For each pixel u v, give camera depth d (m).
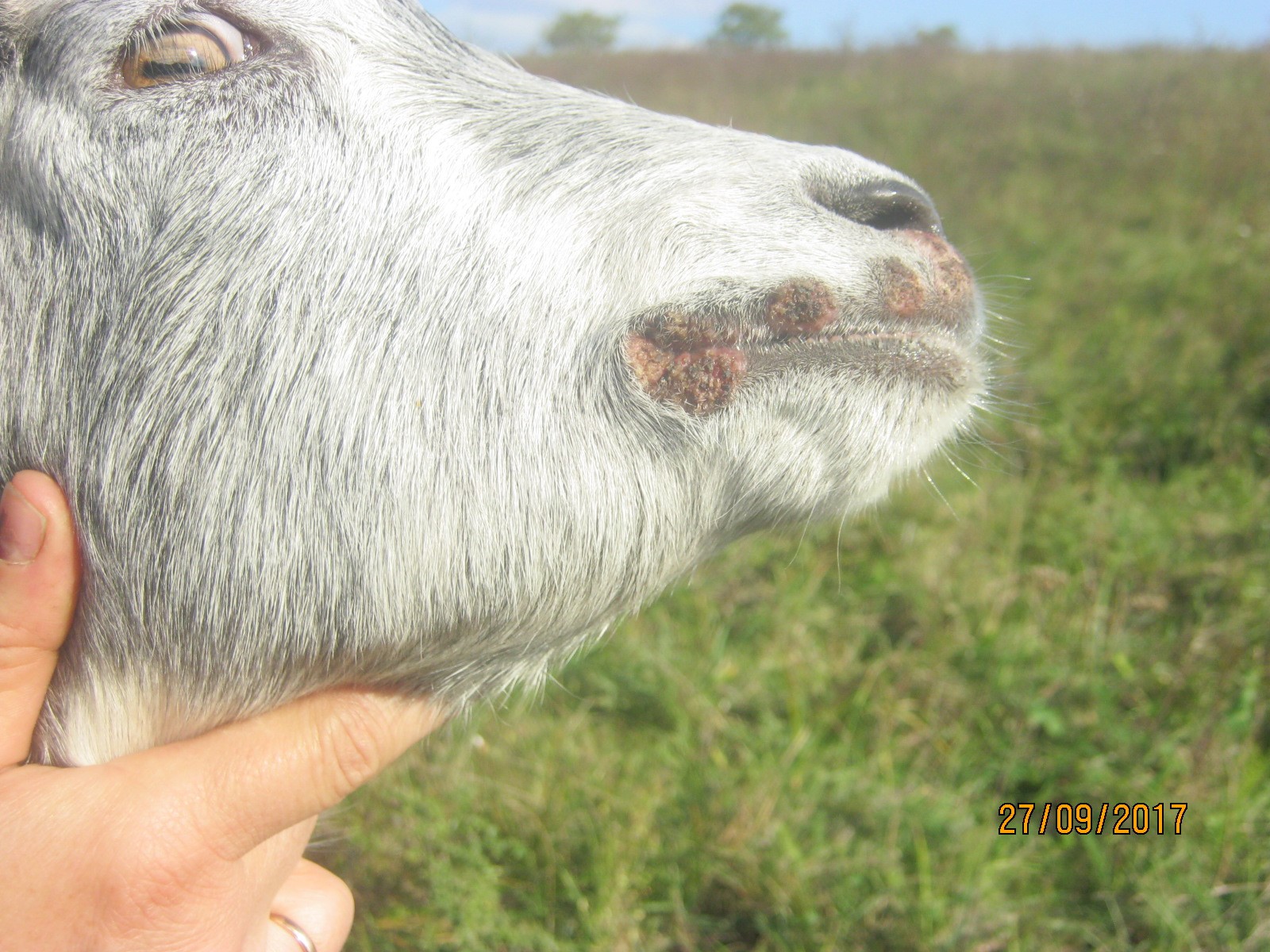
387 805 0.40
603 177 0.23
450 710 0.25
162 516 0.22
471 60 0.26
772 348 0.22
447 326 0.22
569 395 0.22
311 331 0.22
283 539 0.22
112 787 0.21
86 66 0.22
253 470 0.22
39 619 0.22
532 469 0.22
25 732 0.22
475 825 0.40
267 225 0.22
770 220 0.23
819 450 0.23
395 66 0.24
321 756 0.23
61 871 0.20
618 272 0.22
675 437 0.22
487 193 0.23
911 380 0.23
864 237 0.23
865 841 0.40
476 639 0.23
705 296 0.22
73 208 0.22
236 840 0.21
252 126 0.23
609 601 0.24
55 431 0.22
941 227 0.26
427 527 0.22
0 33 0.22
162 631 0.23
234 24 0.23
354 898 0.37
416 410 0.22
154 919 0.20
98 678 0.23
